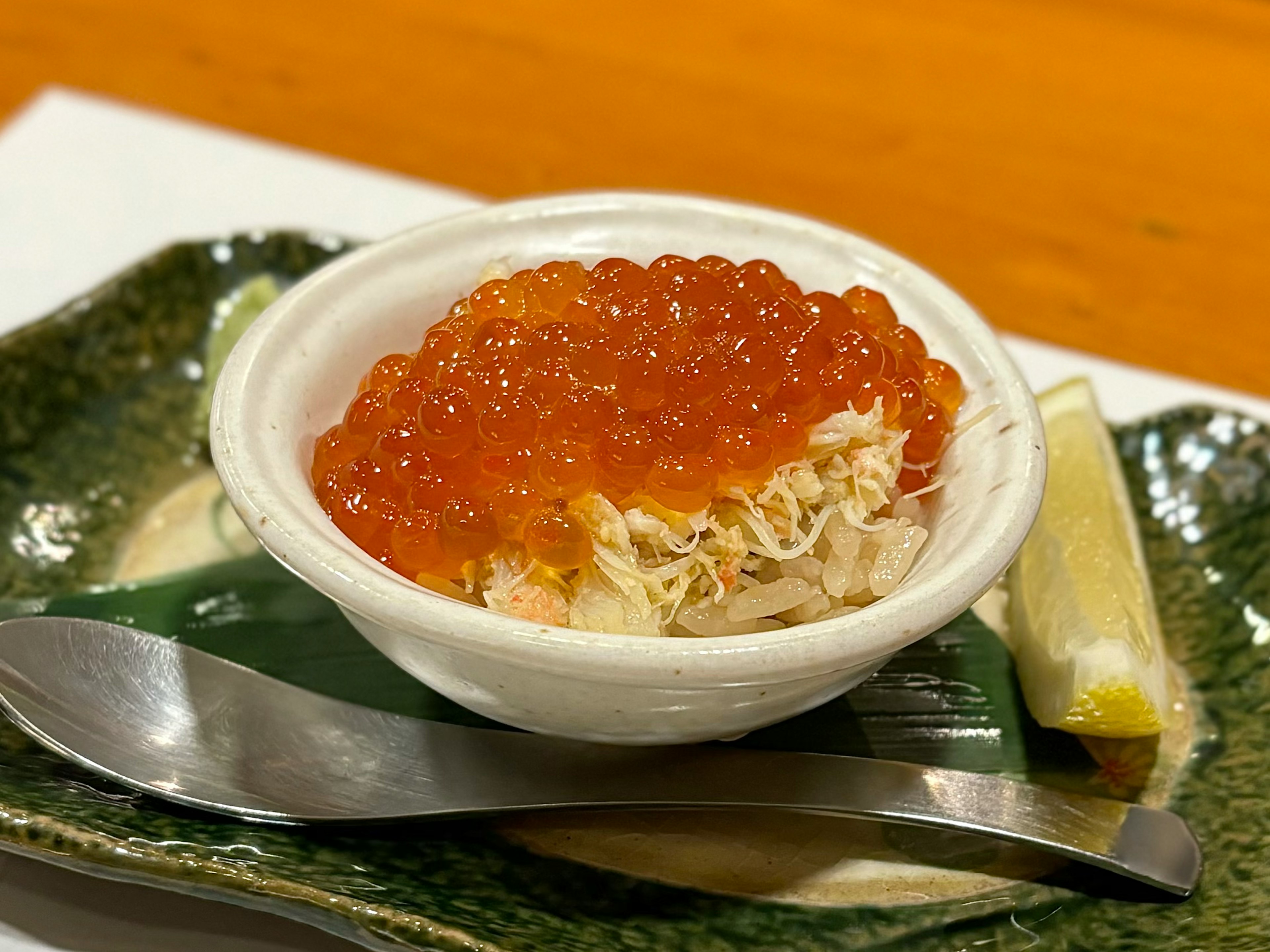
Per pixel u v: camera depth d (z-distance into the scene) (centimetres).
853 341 18
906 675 21
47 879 17
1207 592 22
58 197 29
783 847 18
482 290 19
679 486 17
